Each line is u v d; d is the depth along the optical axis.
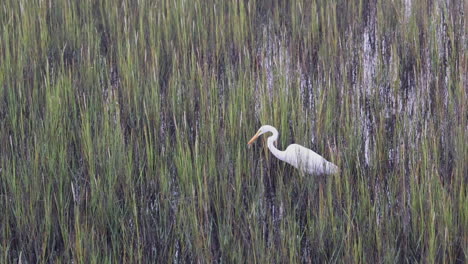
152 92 14.60
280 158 13.02
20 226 11.20
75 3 20.03
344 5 19.73
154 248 11.09
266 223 11.40
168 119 14.75
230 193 11.49
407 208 10.89
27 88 15.61
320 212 10.70
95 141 13.12
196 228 10.46
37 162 12.05
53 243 10.99
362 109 15.05
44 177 12.09
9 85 15.05
